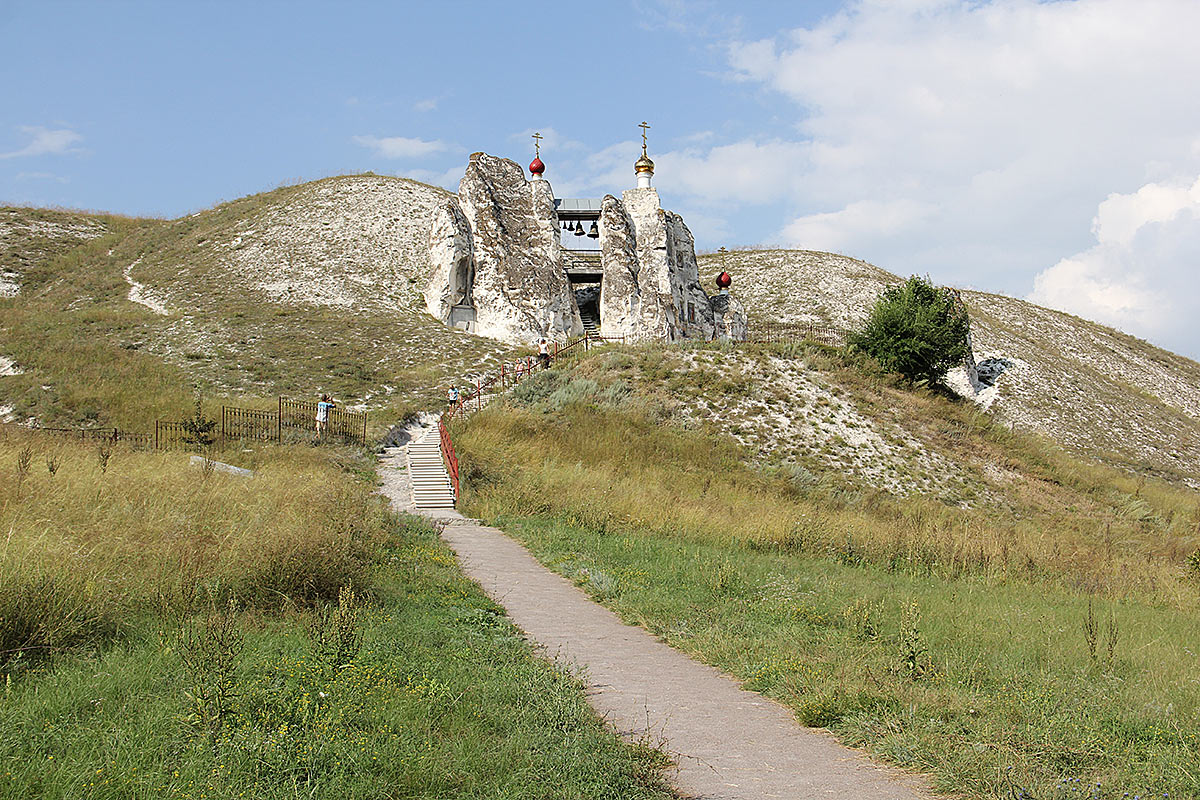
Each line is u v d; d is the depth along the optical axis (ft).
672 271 183.62
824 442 115.75
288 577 34.83
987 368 199.82
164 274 202.28
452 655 29.73
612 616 41.32
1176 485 167.84
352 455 99.91
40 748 18.60
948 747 22.93
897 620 40.04
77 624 26.63
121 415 107.65
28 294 196.85
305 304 180.24
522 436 103.35
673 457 104.53
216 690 21.40
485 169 183.32
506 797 18.43
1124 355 252.62
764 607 42.65
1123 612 47.19
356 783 18.29
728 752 23.45
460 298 175.94
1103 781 20.95
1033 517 105.70
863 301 236.43
